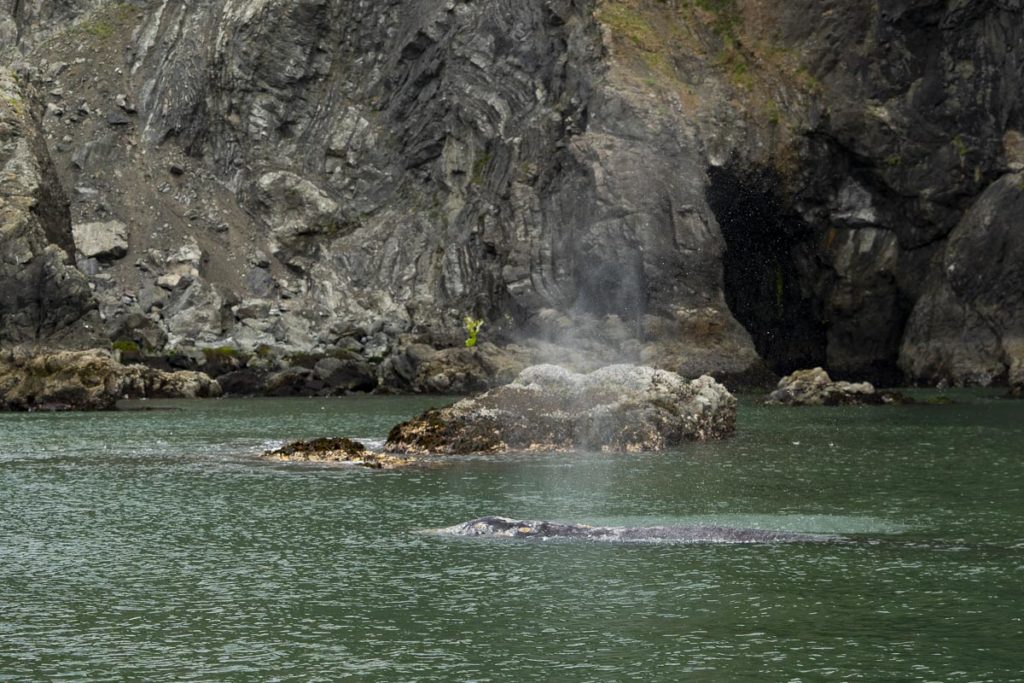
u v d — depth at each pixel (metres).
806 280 118.25
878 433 63.62
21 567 31.06
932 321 110.62
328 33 152.25
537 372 59.78
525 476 47.31
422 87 147.00
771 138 115.44
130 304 127.81
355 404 92.44
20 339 98.94
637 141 115.00
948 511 38.06
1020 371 99.75
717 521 36.31
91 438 64.50
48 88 148.50
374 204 145.62
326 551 32.69
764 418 73.75
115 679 21.98
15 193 106.25
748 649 23.31
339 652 23.48
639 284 111.88
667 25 123.38
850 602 26.59
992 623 24.89
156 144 146.00
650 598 27.08
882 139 114.75
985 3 111.94
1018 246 106.06
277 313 128.00
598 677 21.83
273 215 142.00
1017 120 111.38
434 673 22.17
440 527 36.09
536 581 28.75
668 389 60.47
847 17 117.31
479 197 133.12
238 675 22.16
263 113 148.88
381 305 130.50
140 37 152.38
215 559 31.83
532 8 137.25
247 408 88.38
